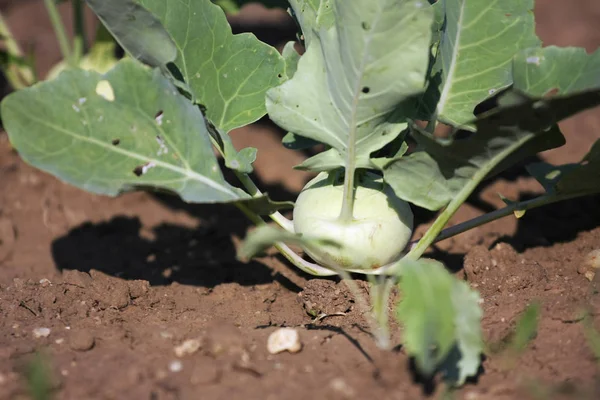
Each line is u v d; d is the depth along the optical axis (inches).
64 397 27.0
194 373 27.4
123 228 38.2
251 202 29.5
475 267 32.4
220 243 37.1
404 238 30.2
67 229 38.1
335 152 30.0
